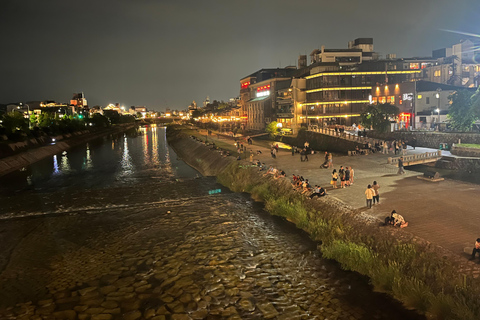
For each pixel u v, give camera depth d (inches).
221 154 2413.9
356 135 2519.7
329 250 773.3
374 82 3235.7
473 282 520.7
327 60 3885.3
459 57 3914.9
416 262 615.5
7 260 843.4
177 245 901.2
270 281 687.1
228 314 584.7
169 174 2279.8
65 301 647.8
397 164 1534.2
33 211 1312.7
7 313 612.7
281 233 948.0
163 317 585.9
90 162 2940.5
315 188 1127.0
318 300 606.9
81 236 1000.9
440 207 914.1
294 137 3235.7
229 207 1235.9
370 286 636.7
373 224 824.9
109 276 743.1
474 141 1759.4
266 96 4419.3
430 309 519.5
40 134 3961.6
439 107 2667.3
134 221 1122.7
